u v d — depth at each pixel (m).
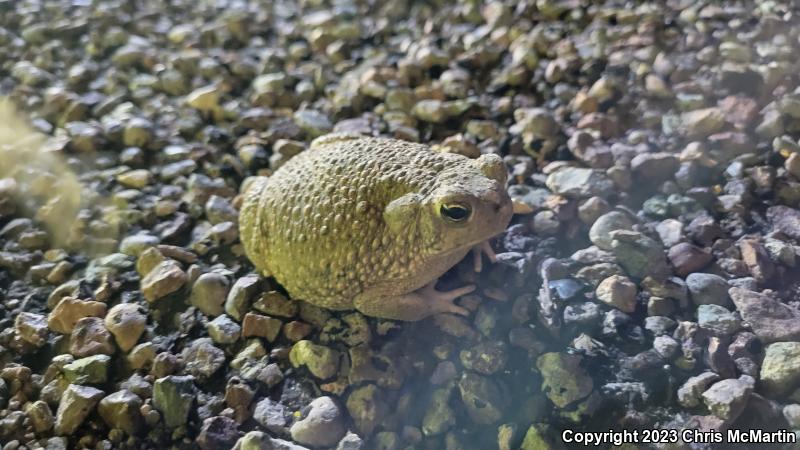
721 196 0.21
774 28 0.26
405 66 0.27
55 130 0.26
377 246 0.17
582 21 0.29
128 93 0.28
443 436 0.17
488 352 0.18
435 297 0.19
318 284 0.18
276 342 0.19
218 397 0.18
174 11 0.33
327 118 0.26
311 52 0.30
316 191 0.18
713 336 0.17
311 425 0.17
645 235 0.20
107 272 0.21
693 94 0.24
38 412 0.17
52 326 0.19
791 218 0.20
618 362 0.18
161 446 0.17
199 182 0.23
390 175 0.18
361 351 0.18
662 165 0.22
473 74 0.27
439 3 0.31
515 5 0.30
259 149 0.24
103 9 0.32
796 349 0.17
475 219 0.17
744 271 0.19
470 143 0.24
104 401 0.17
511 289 0.19
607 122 0.24
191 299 0.20
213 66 0.28
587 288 0.19
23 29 0.31
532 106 0.25
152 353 0.19
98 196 0.23
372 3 0.32
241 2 0.33
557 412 0.17
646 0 0.29
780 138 0.22
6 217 0.23
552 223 0.21
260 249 0.19
